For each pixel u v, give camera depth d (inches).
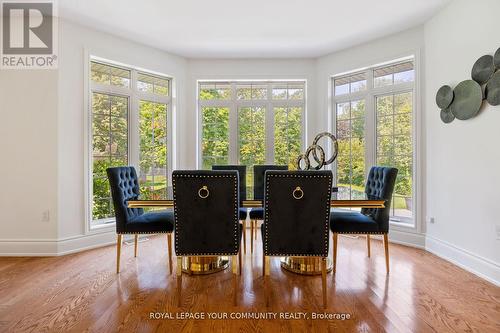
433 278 92.6
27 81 116.8
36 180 117.3
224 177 75.2
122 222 97.0
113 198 96.7
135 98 145.7
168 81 161.5
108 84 136.9
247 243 135.0
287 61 164.7
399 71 136.8
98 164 134.3
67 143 120.9
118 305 75.5
